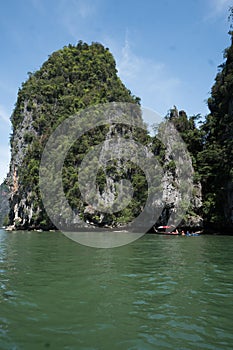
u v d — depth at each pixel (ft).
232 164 109.91
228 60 131.03
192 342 15.74
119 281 29.94
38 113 212.64
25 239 89.66
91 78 226.99
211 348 15.03
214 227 119.96
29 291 25.77
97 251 56.59
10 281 29.73
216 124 132.36
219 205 116.98
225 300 23.38
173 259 45.60
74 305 21.90
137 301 23.00
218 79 138.10
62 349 14.83
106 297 24.07
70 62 243.81
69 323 18.30
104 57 251.19
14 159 211.61
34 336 16.35
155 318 19.27
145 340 15.93
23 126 216.54
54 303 22.34
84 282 29.40
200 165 127.13
